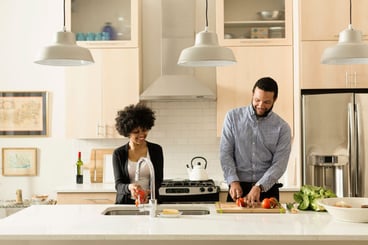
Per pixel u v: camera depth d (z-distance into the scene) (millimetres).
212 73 5367
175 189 4672
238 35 5078
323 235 2381
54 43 3127
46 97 5434
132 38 5062
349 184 4562
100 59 5062
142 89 5359
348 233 2400
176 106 5383
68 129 5062
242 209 3006
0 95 5457
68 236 2438
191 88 5023
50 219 2822
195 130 5379
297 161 4734
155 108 5383
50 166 5441
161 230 2502
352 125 4551
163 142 5383
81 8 5137
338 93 4605
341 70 4715
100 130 5055
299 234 2391
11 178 5461
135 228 2557
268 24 5066
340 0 4730
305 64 4723
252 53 5012
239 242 2721
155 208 2877
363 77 4707
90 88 5062
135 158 3561
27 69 5457
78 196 4770
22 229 2549
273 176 3379
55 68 5457
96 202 4762
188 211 3232
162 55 5184
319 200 2912
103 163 5336
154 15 5414
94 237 2432
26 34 5465
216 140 5367
